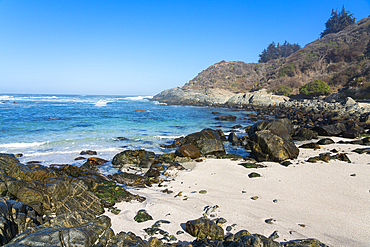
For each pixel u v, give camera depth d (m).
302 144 17.11
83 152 14.95
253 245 4.88
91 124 27.98
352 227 6.12
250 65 125.75
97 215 6.84
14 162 9.00
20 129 22.73
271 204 7.62
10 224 4.83
